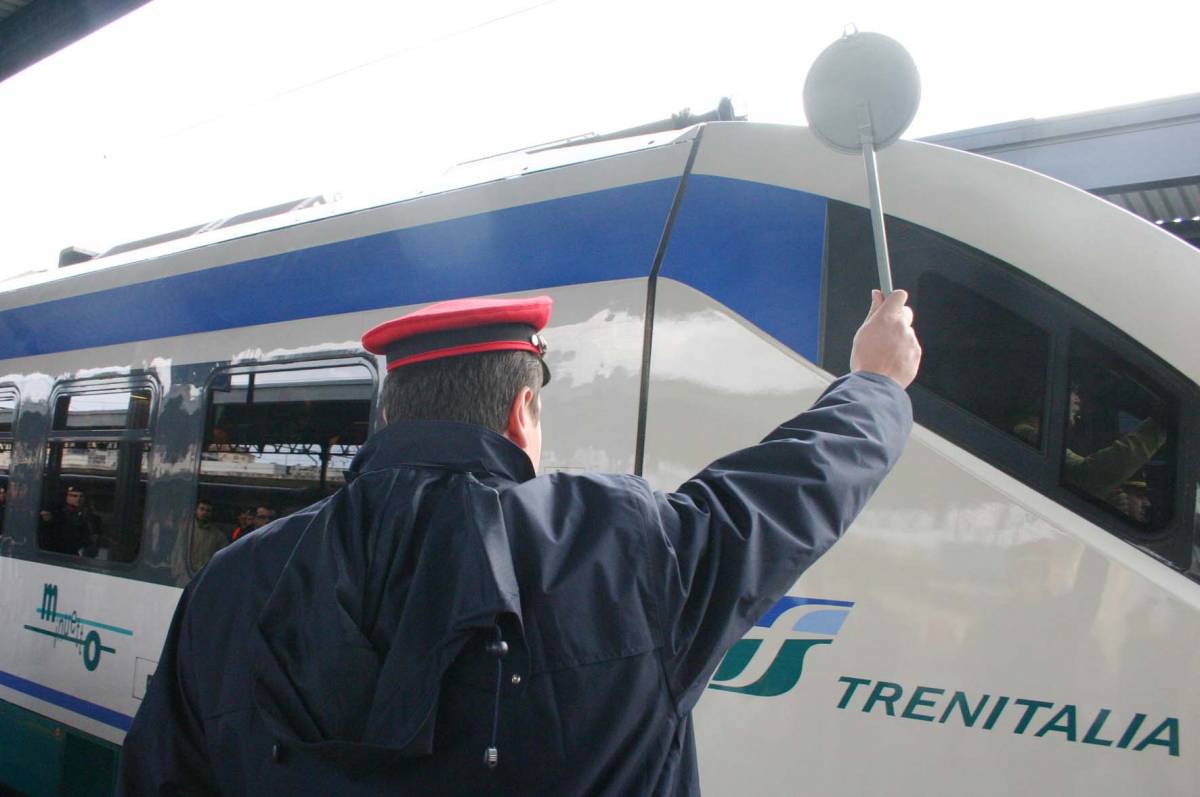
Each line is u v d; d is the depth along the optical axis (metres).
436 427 1.08
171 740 1.08
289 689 0.97
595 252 2.83
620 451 2.63
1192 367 2.03
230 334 3.86
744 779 2.29
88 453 4.46
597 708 0.92
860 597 2.21
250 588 1.07
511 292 2.98
